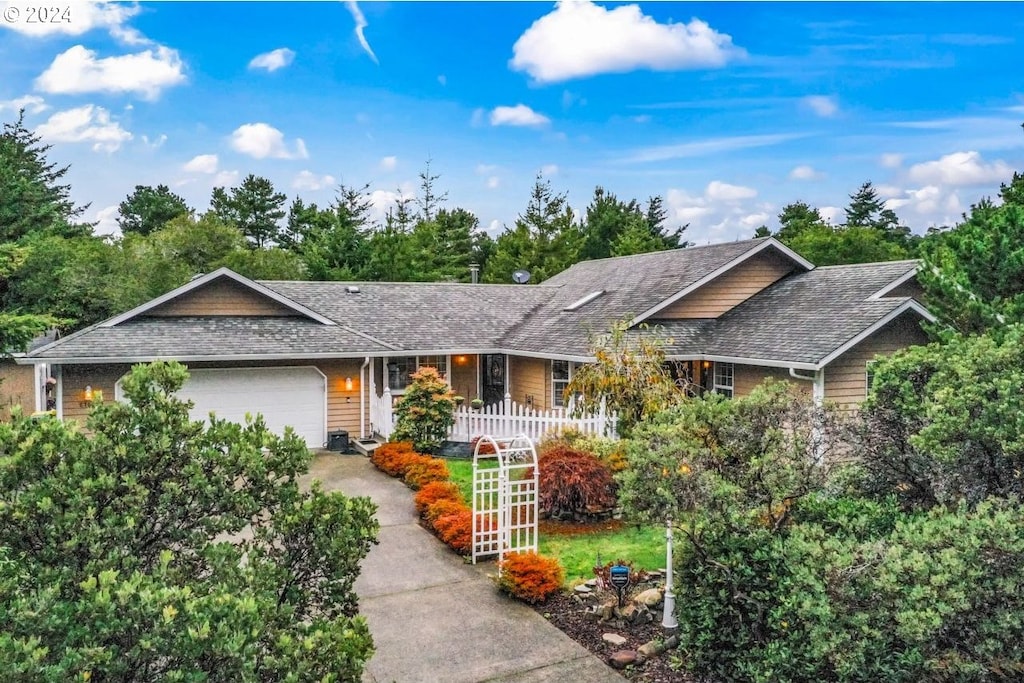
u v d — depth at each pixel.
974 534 5.52
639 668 7.56
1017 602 5.39
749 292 20.52
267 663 4.14
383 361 20.73
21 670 3.29
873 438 7.67
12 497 4.67
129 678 3.89
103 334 16.92
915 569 5.43
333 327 19.81
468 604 9.30
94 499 4.76
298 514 5.36
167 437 5.11
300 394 18.81
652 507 6.80
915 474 7.64
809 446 7.11
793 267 21.09
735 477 7.00
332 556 5.37
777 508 7.17
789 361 15.35
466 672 7.54
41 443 4.86
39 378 21.56
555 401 20.44
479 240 60.69
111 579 3.91
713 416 7.18
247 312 19.48
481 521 11.11
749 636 7.12
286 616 4.62
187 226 37.94
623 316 18.77
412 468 15.29
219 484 5.14
